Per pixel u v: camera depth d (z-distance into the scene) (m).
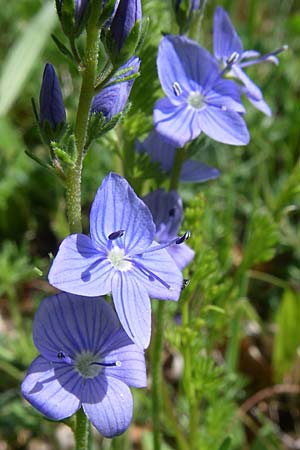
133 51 0.08
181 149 0.11
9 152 0.16
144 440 0.13
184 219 0.11
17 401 0.13
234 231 0.16
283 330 0.14
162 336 0.11
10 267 0.14
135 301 0.08
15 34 0.18
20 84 0.15
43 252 0.16
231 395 0.13
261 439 0.13
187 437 0.13
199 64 0.10
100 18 0.08
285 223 0.15
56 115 0.09
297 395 0.14
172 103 0.10
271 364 0.14
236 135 0.10
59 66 0.16
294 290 0.15
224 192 0.16
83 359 0.09
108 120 0.09
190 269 0.11
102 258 0.09
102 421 0.09
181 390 0.13
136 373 0.09
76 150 0.09
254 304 0.15
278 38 0.18
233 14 0.19
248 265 0.12
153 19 0.11
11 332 0.15
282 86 0.17
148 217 0.09
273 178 0.17
